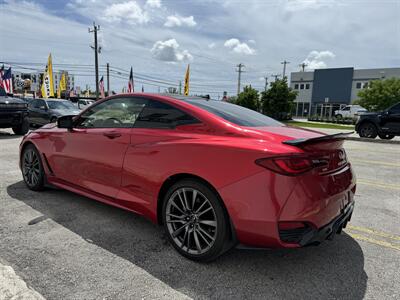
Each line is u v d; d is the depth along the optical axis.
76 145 3.59
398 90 36.44
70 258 2.57
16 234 2.97
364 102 39.00
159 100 3.08
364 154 9.03
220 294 2.18
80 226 3.21
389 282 2.40
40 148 4.09
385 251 2.91
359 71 47.25
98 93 32.00
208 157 2.47
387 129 12.59
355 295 2.22
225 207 2.42
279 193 2.20
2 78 23.81
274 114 40.00
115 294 2.12
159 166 2.76
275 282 2.35
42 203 3.85
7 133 11.55
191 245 2.64
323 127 24.89
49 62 23.52
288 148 2.27
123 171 3.08
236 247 2.49
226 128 2.60
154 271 2.43
